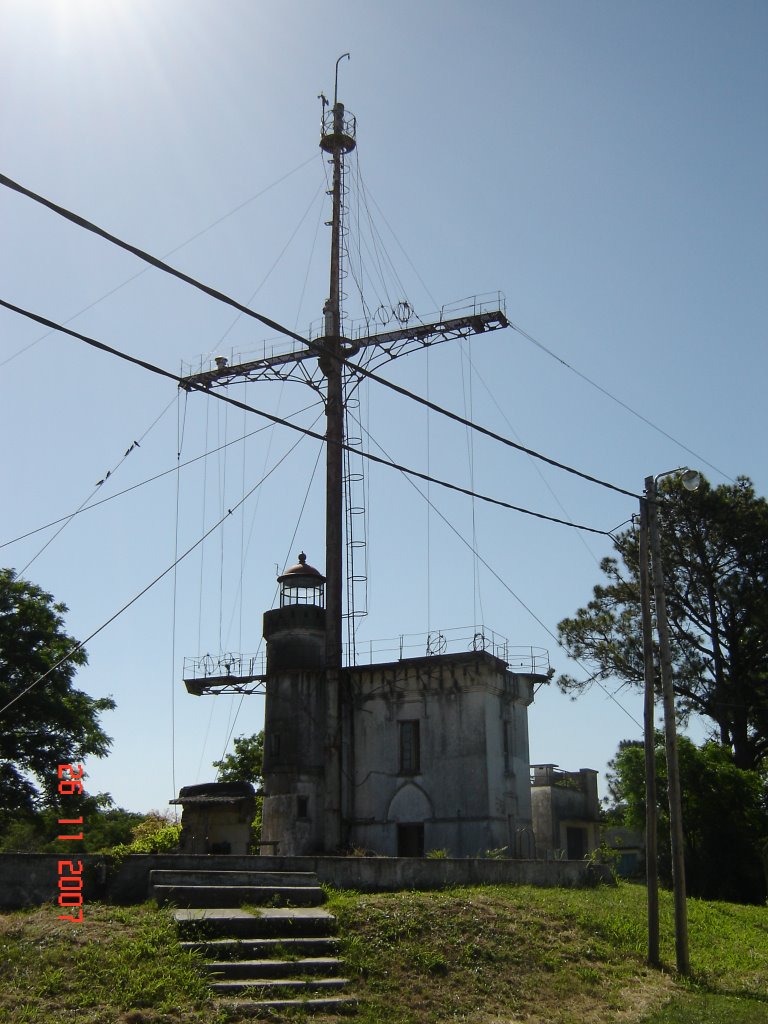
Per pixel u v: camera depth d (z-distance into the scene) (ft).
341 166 121.08
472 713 113.60
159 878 55.98
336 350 113.60
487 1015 48.60
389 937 55.36
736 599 145.18
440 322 109.09
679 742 143.13
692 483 72.84
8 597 126.41
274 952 49.90
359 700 119.85
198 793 124.88
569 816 153.17
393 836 113.70
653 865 66.44
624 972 60.54
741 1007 54.85
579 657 158.20
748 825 138.10
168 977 44.11
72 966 43.91
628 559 154.71
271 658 117.91
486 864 78.89
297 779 111.34
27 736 121.90
